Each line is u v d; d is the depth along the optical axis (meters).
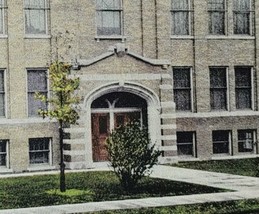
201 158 35.16
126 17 33.56
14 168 31.08
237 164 32.25
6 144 31.20
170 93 32.91
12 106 31.30
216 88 36.03
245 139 36.56
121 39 33.41
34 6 32.12
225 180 24.89
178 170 29.33
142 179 25.64
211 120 35.44
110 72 31.67
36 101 31.98
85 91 31.06
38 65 31.84
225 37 36.03
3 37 31.41
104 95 32.56
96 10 33.09
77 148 30.73
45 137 31.69
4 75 31.50
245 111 36.31
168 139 32.81
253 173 27.58
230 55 36.12
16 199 20.89
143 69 32.41
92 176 27.23
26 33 31.97
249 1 36.78
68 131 30.91
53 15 32.16
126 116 33.00
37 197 21.25
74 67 30.97
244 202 19.34
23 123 31.30
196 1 35.44
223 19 36.31
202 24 35.50
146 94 32.47
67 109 22.89
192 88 35.28
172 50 34.75
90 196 21.27
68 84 22.91
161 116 32.78
